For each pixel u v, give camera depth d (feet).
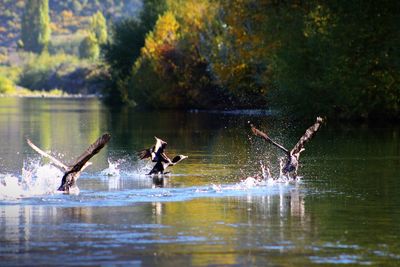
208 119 544.21
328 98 485.56
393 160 258.78
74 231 144.77
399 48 449.48
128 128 451.94
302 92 489.67
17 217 156.76
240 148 309.22
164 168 222.69
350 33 469.16
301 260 126.00
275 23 545.44
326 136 363.76
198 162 256.32
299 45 501.56
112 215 158.92
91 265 122.93
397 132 388.16
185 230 145.79
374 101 474.08
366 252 130.72
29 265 123.03
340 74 472.85
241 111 647.97
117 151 298.35
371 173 224.74
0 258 126.82
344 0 473.26
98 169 235.61
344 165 244.83
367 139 345.10
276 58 520.01
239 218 156.46
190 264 123.54
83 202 173.68
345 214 161.27
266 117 528.63
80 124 500.33
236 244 135.64
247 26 624.18
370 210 165.89
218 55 650.02
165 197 181.06
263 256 128.16
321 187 197.36
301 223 152.25
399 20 450.71
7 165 251.39
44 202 172.86
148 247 133.69
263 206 170.09
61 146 329.11
